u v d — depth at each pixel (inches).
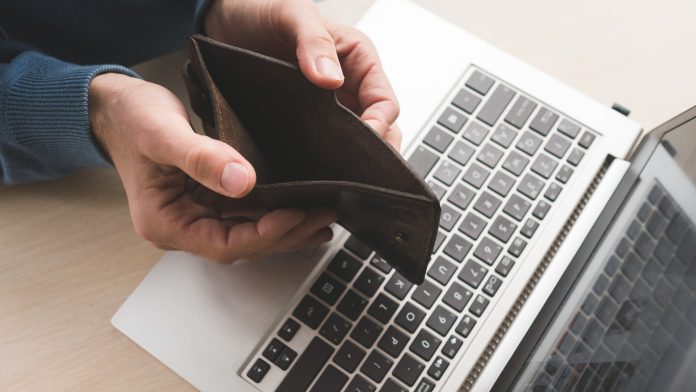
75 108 19.8
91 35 26.3
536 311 19.6
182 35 27.4
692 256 19.6
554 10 24.8
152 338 20.0
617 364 18.7
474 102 22.0
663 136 21.4
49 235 22.6
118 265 22.3
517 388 18.5
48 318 21.5
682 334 18.8
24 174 22.5
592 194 21.1
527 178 21.0
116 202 23.2
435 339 19.1
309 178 18.2
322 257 20.2
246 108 17.7
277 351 19.2
